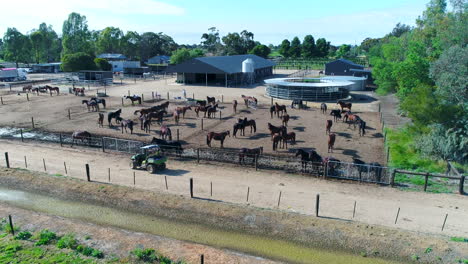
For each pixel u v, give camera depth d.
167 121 43.56
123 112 48.75
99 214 21.05
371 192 23.17
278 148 32.38
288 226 19.16
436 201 21.89
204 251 16.78
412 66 45.53
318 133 37.59
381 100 58.94
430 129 32.34
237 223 19.72
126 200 22.33
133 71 105.56
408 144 32.12
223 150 31.88
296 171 26.80
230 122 42.94
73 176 25.81
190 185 22.20
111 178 25.38
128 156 30.30
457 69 36.34
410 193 23.03
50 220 19.66
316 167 26.44
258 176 25.88
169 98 60.97
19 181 25.20
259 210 20.62
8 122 42.44
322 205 21.28
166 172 26.56
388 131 37.22
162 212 21.00
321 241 18.02
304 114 47.38
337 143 34.00
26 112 48.31
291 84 57.94
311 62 148.62
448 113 32.38
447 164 27.16
